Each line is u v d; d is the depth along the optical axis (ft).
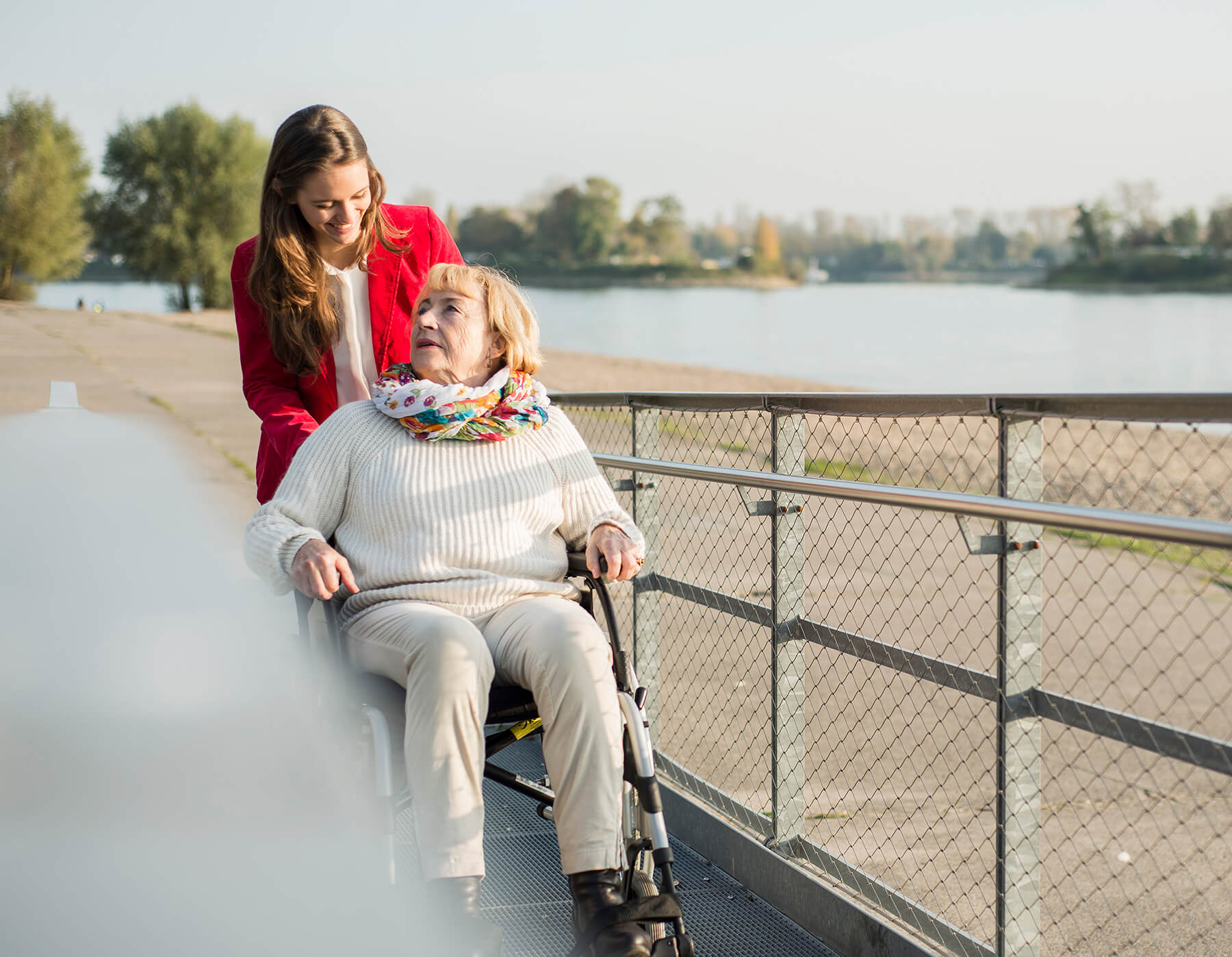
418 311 7.55
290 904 6.50
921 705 14.78
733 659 15.49
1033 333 177.88
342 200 8.05
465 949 5.87
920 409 6.65
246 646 10.08
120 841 7.18
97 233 176.86
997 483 6.19
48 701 8.85
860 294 378.73
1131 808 12.53
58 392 27.14
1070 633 20.08
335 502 7.30
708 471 8.20
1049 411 5.82
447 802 6.07
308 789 7.47
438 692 6.12
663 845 6.18
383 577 7.07
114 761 7.95
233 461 27.84
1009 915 6.27
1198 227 354.95
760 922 7.74
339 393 8.80
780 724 8.19
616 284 423.23
